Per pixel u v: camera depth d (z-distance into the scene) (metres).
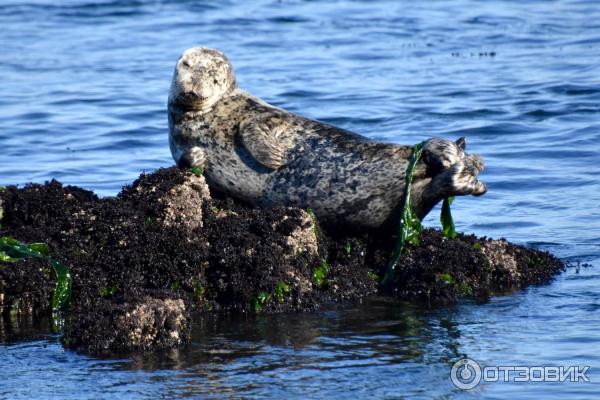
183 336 31.64
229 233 36.22
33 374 29.02
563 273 38.66
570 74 74.38
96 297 35.00
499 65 78.94
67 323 33.09
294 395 27.22
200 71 38.56
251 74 77.19
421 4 108.50
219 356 30.34
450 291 36.38
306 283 36.00
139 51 87.25
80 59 84.00
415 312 34.69
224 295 35.72
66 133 61.44
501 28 94.69
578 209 46.28
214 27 97.19
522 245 40.47
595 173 51.53
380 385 27.88
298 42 89.88
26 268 34.84
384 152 36.81
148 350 30.94
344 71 78.19
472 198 48.62
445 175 35.69
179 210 36.47
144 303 31.77
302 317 34.44
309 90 71.69
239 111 38.81
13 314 34.69
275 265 35.69
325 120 63.66
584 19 97.75
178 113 39.28
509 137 59.22
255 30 95.69
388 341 31.53
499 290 37.03
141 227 35.97
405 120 63.38
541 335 31.72
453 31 93.81
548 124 61.53
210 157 38.62
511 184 50.47
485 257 37.78
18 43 90.88
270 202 38.28
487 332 32.16
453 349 30.62
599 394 27.11
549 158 54.66
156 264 35.59
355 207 37.25
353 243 38.44
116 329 31.11
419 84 73.19
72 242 36.12
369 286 37.28
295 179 37.59
